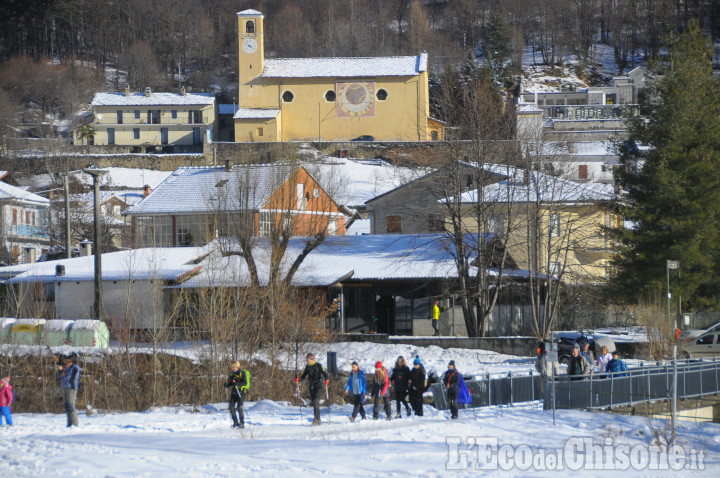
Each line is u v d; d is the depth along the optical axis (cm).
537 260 8462
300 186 10362
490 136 8338
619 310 9350
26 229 14150
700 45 8950
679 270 8150
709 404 5303
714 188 8306
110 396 5644
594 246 10062
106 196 16238
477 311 8050
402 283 8344
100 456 3031
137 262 8894
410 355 7000
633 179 8850
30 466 2812
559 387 4597
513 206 9081
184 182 11188
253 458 3003
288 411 4994
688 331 8081
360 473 2742
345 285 8212
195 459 2975
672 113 8619
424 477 2712
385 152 19438
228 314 6191
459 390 4275
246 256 7331
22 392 5666
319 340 6950
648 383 5012
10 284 8738
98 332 6525
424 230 10981
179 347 6388
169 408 5319
